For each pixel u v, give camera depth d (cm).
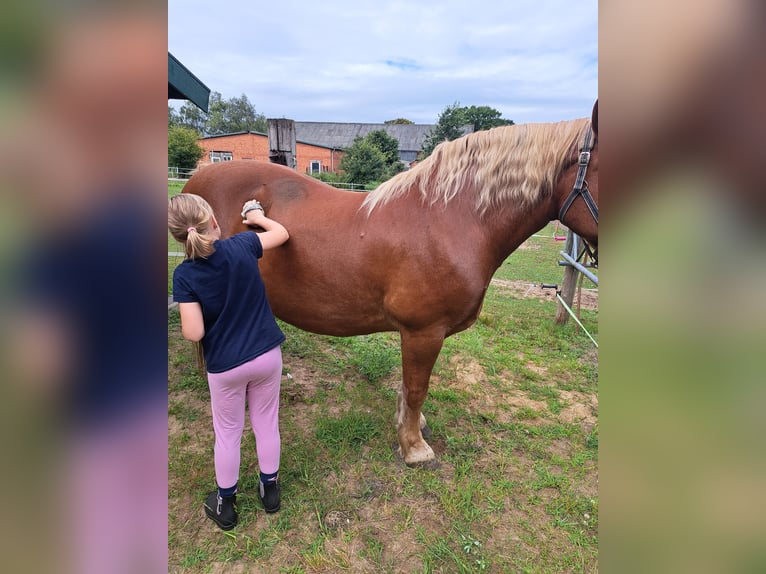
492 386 301
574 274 425
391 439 233
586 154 154
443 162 176
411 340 185
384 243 176
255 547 167
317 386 285
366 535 174
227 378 151
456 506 190
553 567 165
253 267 154
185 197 143
